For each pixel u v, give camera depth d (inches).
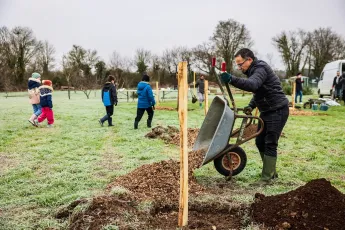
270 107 191.8
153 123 492.4
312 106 695.1
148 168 208.5
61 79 2292.1
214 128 201.6
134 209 146.6
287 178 210.7
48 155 282.5
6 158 272.8
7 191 189.8
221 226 137.7
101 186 196.7
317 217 126.3
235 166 203.2
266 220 133.1
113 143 334.0
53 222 144.1
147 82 426.9
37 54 2326.5
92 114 640.4
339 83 816.3
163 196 166.6
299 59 2190.0
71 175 220.1
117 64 2383.1
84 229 128.7
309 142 332.5
